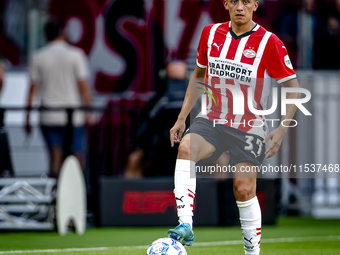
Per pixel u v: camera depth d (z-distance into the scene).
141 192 22.25
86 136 23.38
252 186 11.48
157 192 22.22
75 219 20.83
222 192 22.39
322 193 28.80
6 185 20.89
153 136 23.72
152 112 23.59
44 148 23.92
